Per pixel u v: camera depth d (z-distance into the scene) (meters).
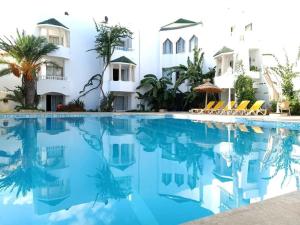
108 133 12.91
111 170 6.46
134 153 8.48
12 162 7.15
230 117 16.61
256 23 24.08
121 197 4.66
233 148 9.10
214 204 4.30
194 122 17.17
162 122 17.55
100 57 29.22
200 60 28.88
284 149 8.78
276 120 14.16
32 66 23.56
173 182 5.53
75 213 3.97
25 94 23.89
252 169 6.41
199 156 7.97
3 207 4.19
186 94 28.67
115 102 30.05
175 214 3.94
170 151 8.77
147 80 29.42
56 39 28.08
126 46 30.83
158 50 32.53
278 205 3.13
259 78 23.47
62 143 10.12
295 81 19.75
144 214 3.98
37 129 13.90
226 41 26.73
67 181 5.59
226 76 23.47
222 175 5.97
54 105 27.58
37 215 3.89
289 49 21.42
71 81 28.25
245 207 3.09
